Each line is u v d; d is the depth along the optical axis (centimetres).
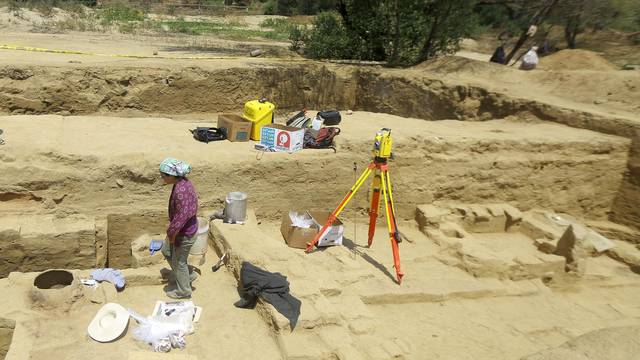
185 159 846
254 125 979
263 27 3188
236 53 1922
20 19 2189
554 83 1493
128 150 836
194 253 732
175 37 2281
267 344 570
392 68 1767
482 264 824
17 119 934
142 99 1399
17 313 554
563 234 898
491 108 1390
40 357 495
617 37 3281
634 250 1033
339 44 1953
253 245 728
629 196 1123
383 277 782
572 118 1228
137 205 816
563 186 1110
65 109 1305
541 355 446
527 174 1076
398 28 1866
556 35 3400
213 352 547
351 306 657
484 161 1047
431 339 661
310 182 940
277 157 907
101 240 776
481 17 3588
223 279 700
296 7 3984
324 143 975
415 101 1567
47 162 773
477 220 1020
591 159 1110
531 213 1095
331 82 1711
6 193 744
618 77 1398
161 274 668
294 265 695
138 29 2412
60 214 772
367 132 1041
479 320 718
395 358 578
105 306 555
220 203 872
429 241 954
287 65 1655
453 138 1048
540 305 779
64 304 568
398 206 1017
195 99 1475
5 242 702
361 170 972
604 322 757
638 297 872
